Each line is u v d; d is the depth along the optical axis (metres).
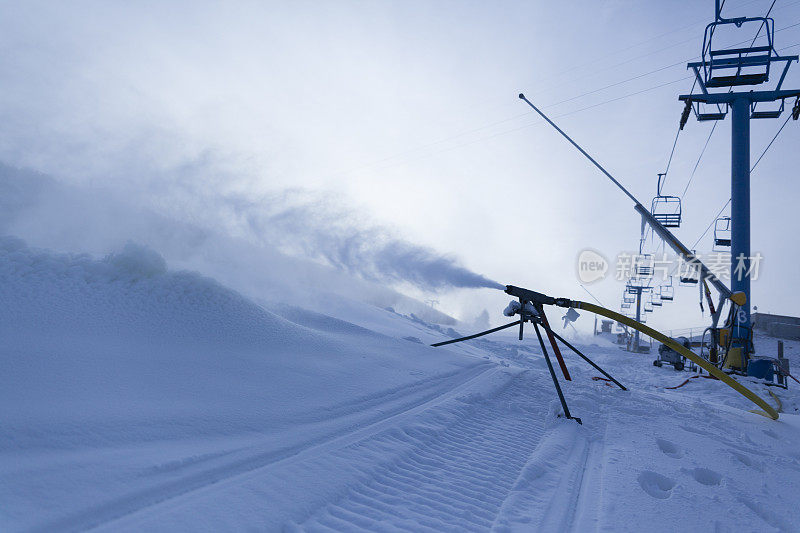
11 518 2.12
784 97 14.71
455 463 4.08
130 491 2.58
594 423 6.30
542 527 3.06
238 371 5.12
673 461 4.76
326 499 2.97
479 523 3.03
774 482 4.49
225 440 3.60
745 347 14.28
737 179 15.01
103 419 3.35
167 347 5.09
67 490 2.45
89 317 5.07
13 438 2.83
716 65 14.80
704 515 3.46
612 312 7.20
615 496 3.68
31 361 3.88
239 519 2.52
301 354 6.39
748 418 8.16
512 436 5.21
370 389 5.80
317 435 4.07
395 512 3.00
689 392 12.22
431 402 5.88
